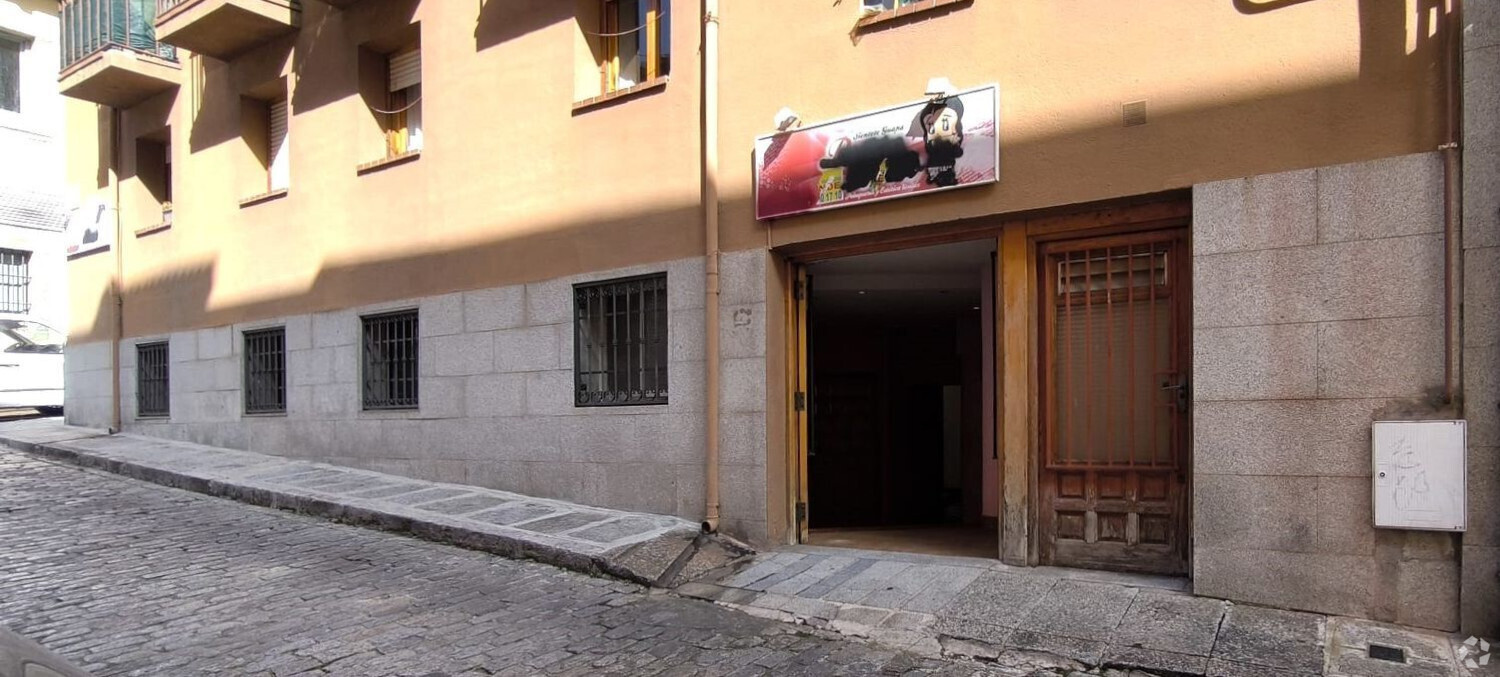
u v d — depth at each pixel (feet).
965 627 16.78
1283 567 16.53
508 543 23.06
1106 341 19.57
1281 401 16.61
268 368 37.52
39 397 54.44
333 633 17.02
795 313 24.29
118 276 44.93
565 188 27.45
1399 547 15.66
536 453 27.91
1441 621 15.34
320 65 34.91
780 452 23.72
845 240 22.62
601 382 26.86
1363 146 16.05
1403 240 15.66
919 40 21.03
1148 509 19.04
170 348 41.68
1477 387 14.99
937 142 20.45
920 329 45.70
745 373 23.47
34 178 61.46
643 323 25.88
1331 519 16.16
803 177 22.39
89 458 37.58
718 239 23.98
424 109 31.35
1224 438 17.08
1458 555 15.24
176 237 41.65
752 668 15.31
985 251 25.02
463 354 29.96
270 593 19.71
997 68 19.94
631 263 25.82
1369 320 15.90
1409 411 15.56
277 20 34.94
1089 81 18.80
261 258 37.27
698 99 24.66
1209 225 17.37
